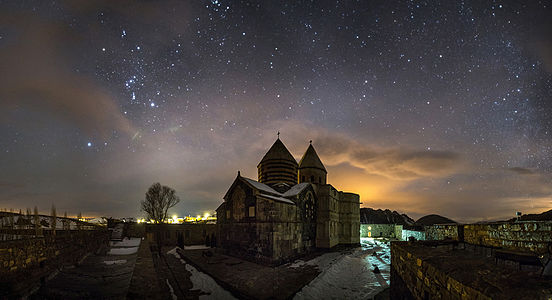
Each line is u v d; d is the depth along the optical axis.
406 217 82.88
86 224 24.17
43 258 12.21
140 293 12.16
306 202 36.78
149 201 57.38
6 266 9.44
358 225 47.03
